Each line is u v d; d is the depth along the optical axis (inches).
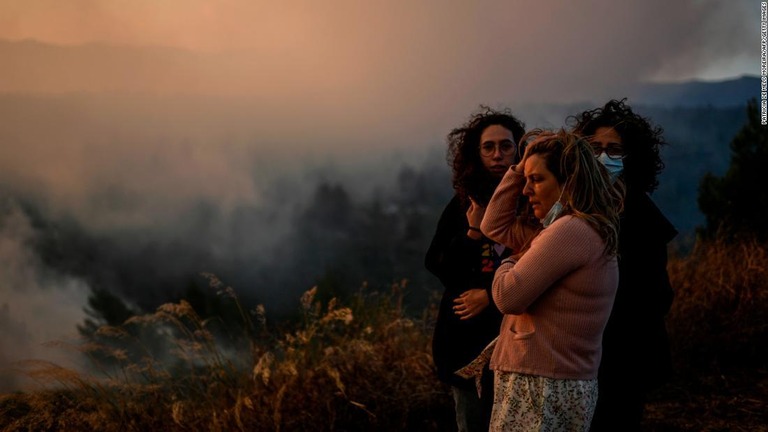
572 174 87.4
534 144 91.6
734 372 188.4
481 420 117.9
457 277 117.9
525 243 96.4
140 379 166.7
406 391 163.3
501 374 93.5
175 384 171.0
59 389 160.1
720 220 305.0
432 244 126.5
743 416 162.7
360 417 156.4
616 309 102.8
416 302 229.6
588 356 89.1
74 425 149.7
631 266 102.0
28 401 155.2
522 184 96.6
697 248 260.7
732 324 202.5
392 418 158.4
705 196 318.7
